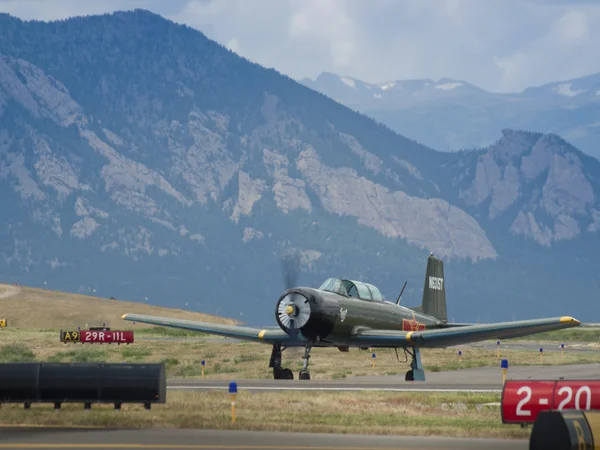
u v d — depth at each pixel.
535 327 132.75
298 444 67.94
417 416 86.56
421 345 141.12
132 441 68.38
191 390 110.00
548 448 56.47
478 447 68.06
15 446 65.50
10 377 87.00
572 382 76.75
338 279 143.50
